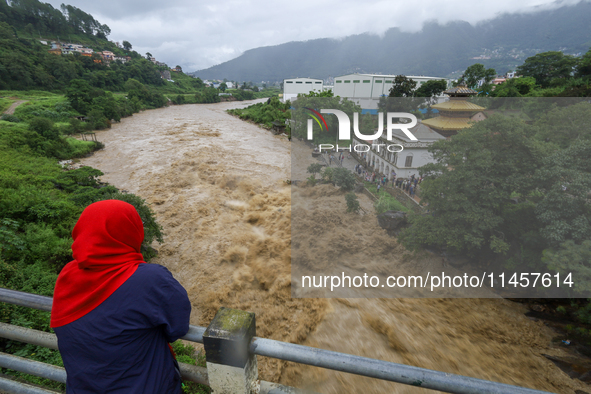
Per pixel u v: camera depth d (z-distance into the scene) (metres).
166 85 140.12
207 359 1.43
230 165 31.61
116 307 1.30
